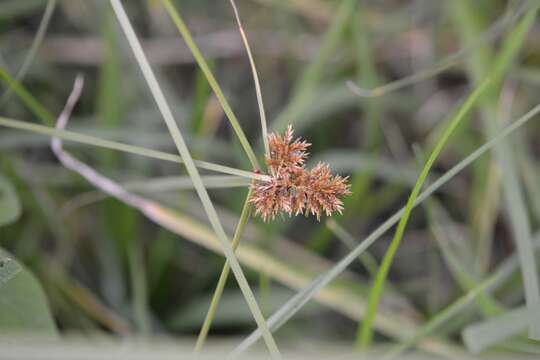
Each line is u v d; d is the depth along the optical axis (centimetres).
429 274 78
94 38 83
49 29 85
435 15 83
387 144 88
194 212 70
